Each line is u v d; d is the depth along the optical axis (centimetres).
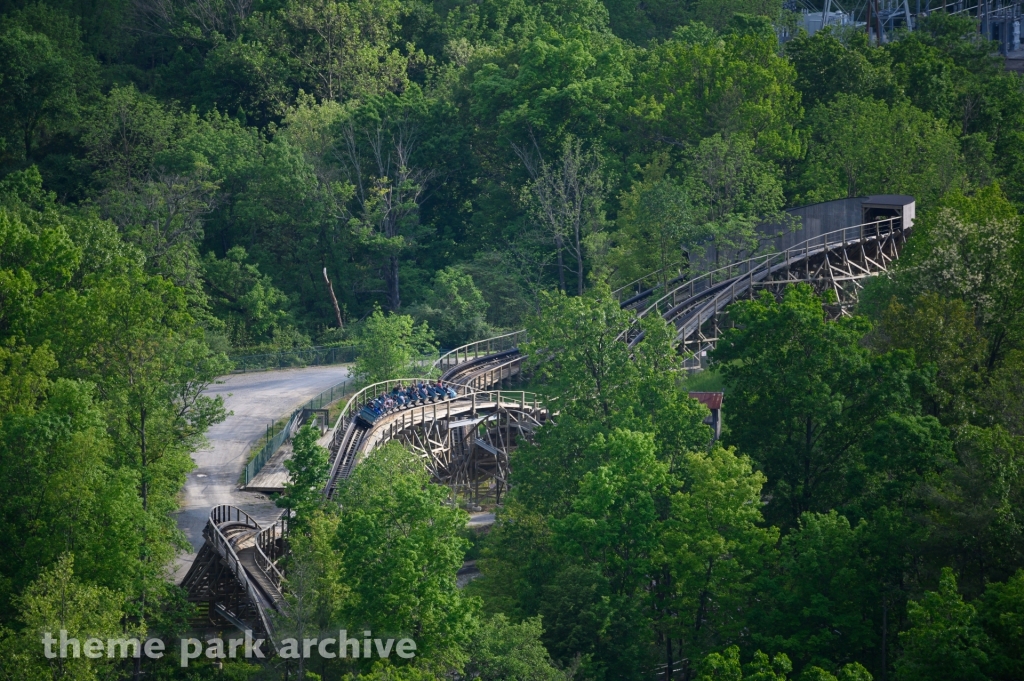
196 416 15812
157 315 15900
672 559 13425
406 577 11975
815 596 12825
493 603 13812
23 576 13088
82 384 14562
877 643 12731
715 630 13350
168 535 14550
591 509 13862
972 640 11075
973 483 13050
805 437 15438
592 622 13062
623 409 16225
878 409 15212
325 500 14450
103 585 13250
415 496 12512
